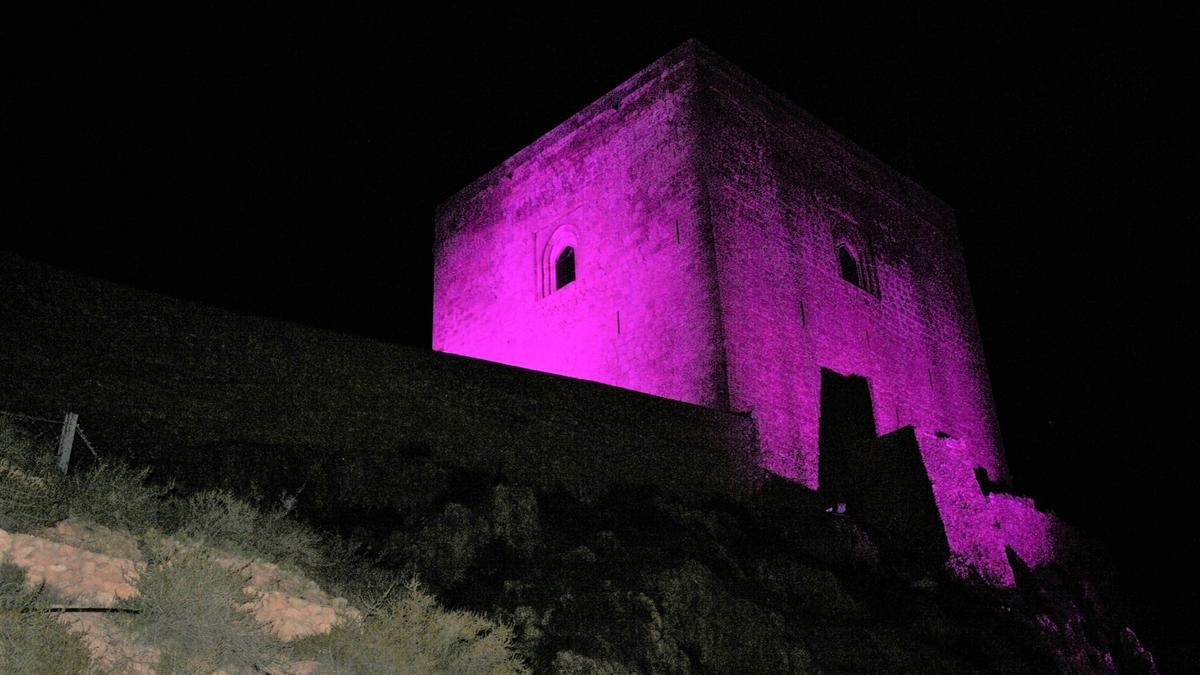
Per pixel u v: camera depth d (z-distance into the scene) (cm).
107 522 986
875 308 2650
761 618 1491
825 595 1659
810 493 2148
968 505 2161
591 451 1770
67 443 1118
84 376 1252
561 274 2639
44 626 726
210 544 1022
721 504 1911
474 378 1675
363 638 938
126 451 1249
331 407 1480
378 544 1316
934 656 1628
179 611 819
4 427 1108
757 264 2303
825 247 2562
